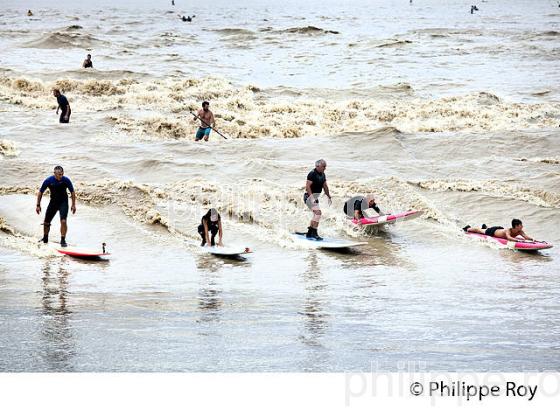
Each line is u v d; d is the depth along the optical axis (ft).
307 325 69.31
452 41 414.00
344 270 92.84
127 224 107.45
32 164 126.21
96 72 248.11
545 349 62.85
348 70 298.15
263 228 109.40
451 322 70.79
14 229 103.19
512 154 150.71
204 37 431.02
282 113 199.21
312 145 148.66
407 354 61.31
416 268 94.43
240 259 97.25
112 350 61.00
